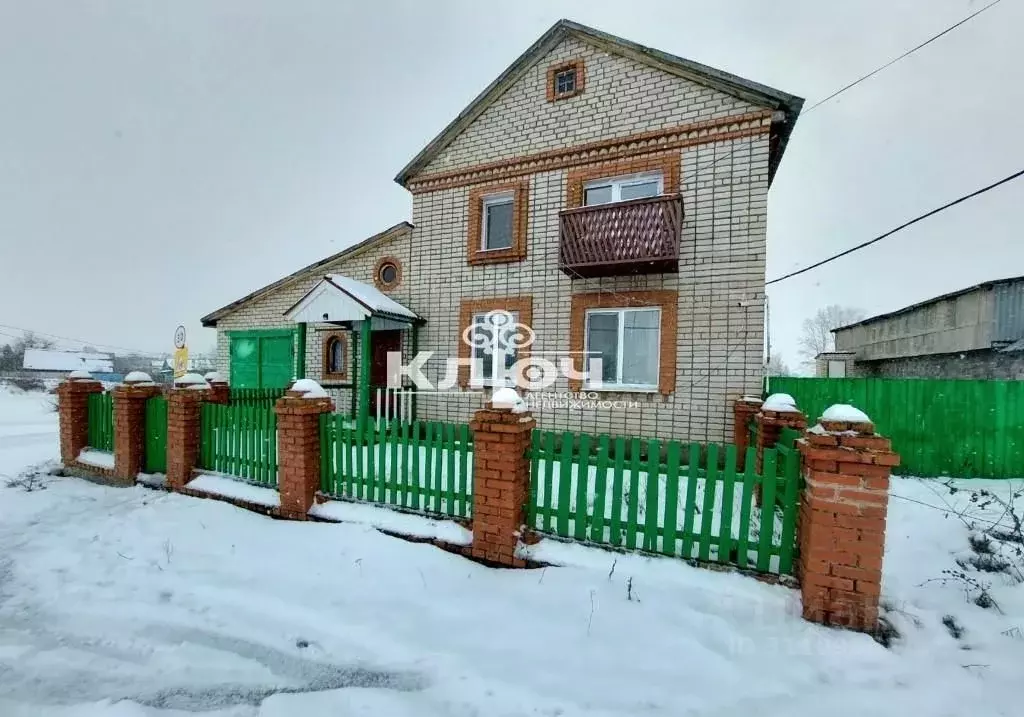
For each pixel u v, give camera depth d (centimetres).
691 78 704
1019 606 287
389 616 289
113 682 238
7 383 2773
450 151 898
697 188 704
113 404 589
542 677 234
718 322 691
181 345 1186
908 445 627
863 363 1569
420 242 928
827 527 265
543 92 815
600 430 759
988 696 215
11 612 300
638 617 276
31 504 507
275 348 1137
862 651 242
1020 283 916
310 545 381
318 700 222
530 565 337
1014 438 583
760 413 484
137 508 483
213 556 370
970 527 403
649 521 331
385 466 422
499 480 348
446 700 222
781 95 648
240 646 265
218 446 528
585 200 794
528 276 822
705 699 217
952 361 1070
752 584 294
